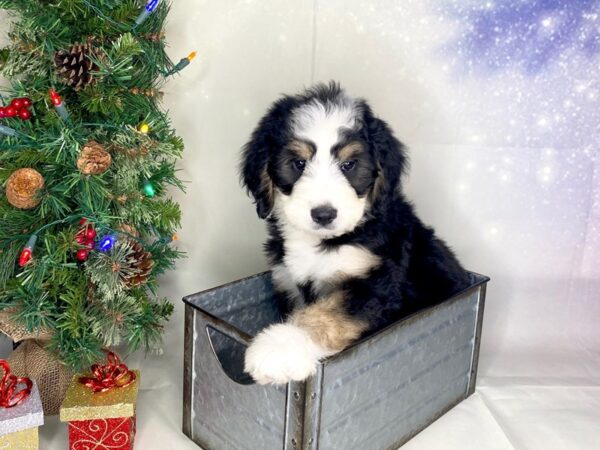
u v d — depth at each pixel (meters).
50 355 0.59
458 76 0.72
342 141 0.54
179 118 0.72
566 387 0.68
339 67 0.72
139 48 0.52
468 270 0.73
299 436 0.46
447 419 0.61
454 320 0.59
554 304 0.78
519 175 0.75
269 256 0.62
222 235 0.76
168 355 0.72
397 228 0.59
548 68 0.71
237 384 0.50
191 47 0.70
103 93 0.52
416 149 0.75
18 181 0.50
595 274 0.78
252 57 0.71
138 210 0.57
